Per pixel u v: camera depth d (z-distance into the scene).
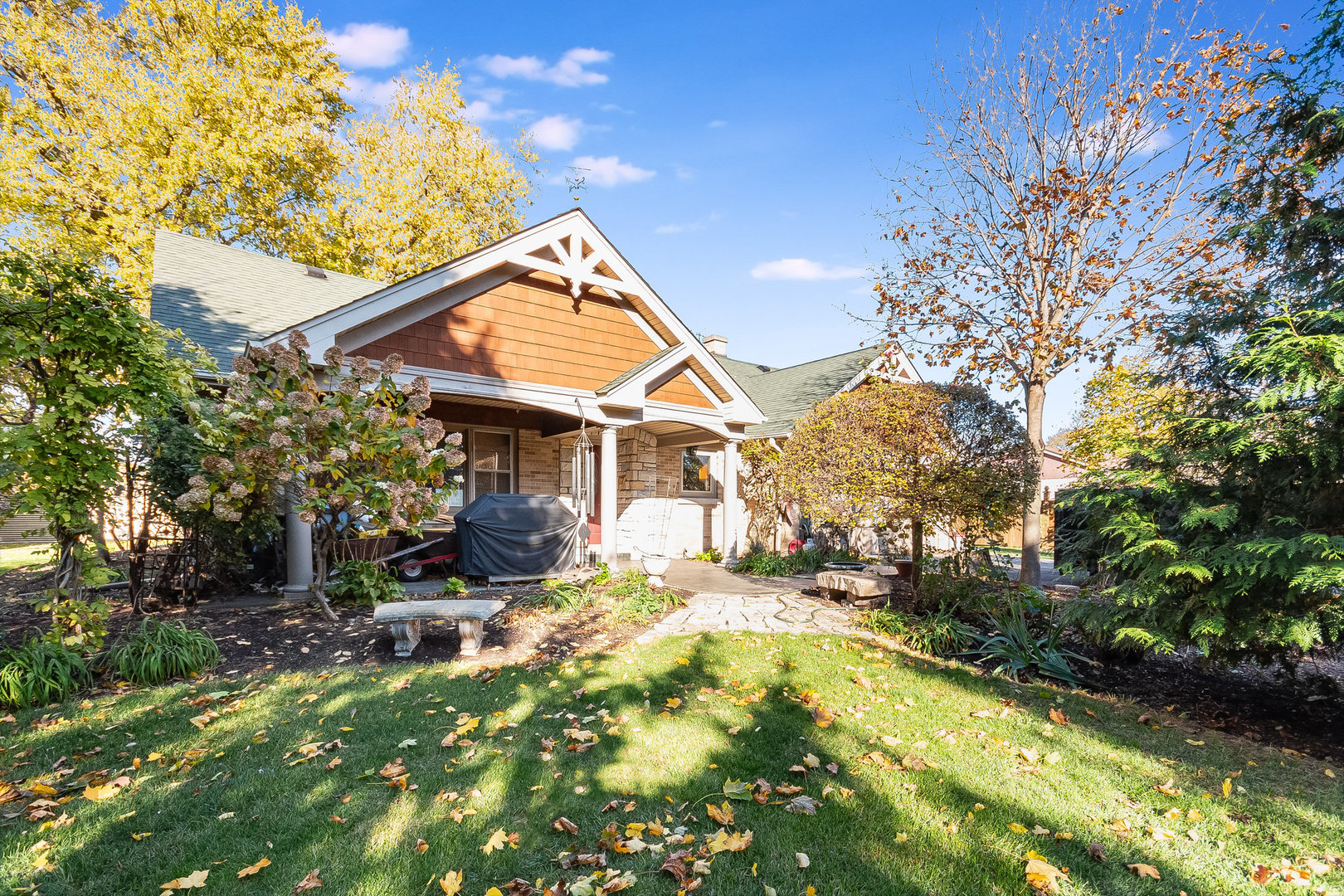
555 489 14.02
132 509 7.24
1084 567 6.36
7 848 2.76
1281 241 5.14
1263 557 4.39
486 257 9.72
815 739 4.04
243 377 6.06
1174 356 5.73
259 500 7.41
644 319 11.92
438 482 6.91
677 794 3.29
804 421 9.91
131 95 17.00
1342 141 4.82
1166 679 5.89
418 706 4.46
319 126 19.78
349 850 2.76
